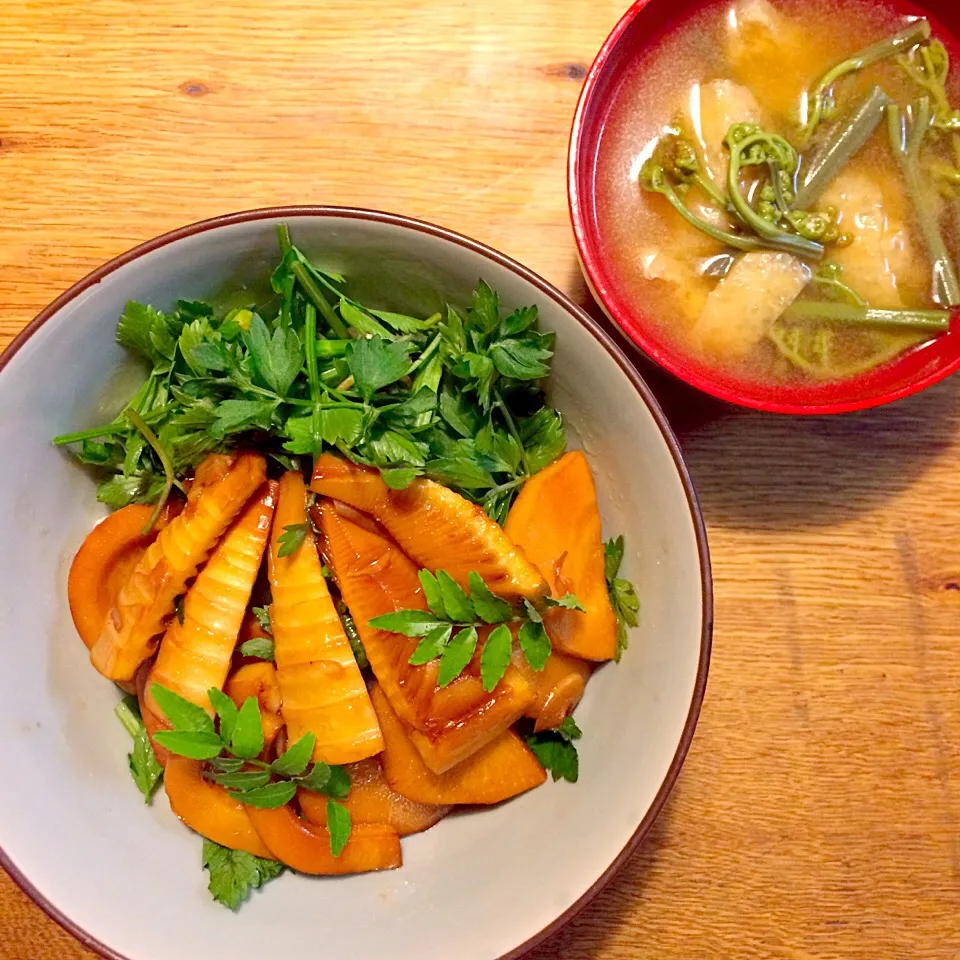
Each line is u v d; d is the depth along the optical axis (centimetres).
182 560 36
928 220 40
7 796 36
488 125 41
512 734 38
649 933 40
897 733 41
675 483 36
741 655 41
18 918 39
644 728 37
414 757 37
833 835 41
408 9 41
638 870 40
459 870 38
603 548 38
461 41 41
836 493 41
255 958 37
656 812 35
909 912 41
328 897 38
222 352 36
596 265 38
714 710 41
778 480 41
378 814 38
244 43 41
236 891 37
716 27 40
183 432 37
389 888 38
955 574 41
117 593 38
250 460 36
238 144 41
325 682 36
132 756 38
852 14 40
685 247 40
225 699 35
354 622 36
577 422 38
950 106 40
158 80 41
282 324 37
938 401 42
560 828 37
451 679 34
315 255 37
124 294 36
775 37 40
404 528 36
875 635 41
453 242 36
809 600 41
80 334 36
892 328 40
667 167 40
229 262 37
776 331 40
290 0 41
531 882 37
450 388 38
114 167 40
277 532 37
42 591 38
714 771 41
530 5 41
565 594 37
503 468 38
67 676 38
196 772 37
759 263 39
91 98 41
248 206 41
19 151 40
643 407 36
